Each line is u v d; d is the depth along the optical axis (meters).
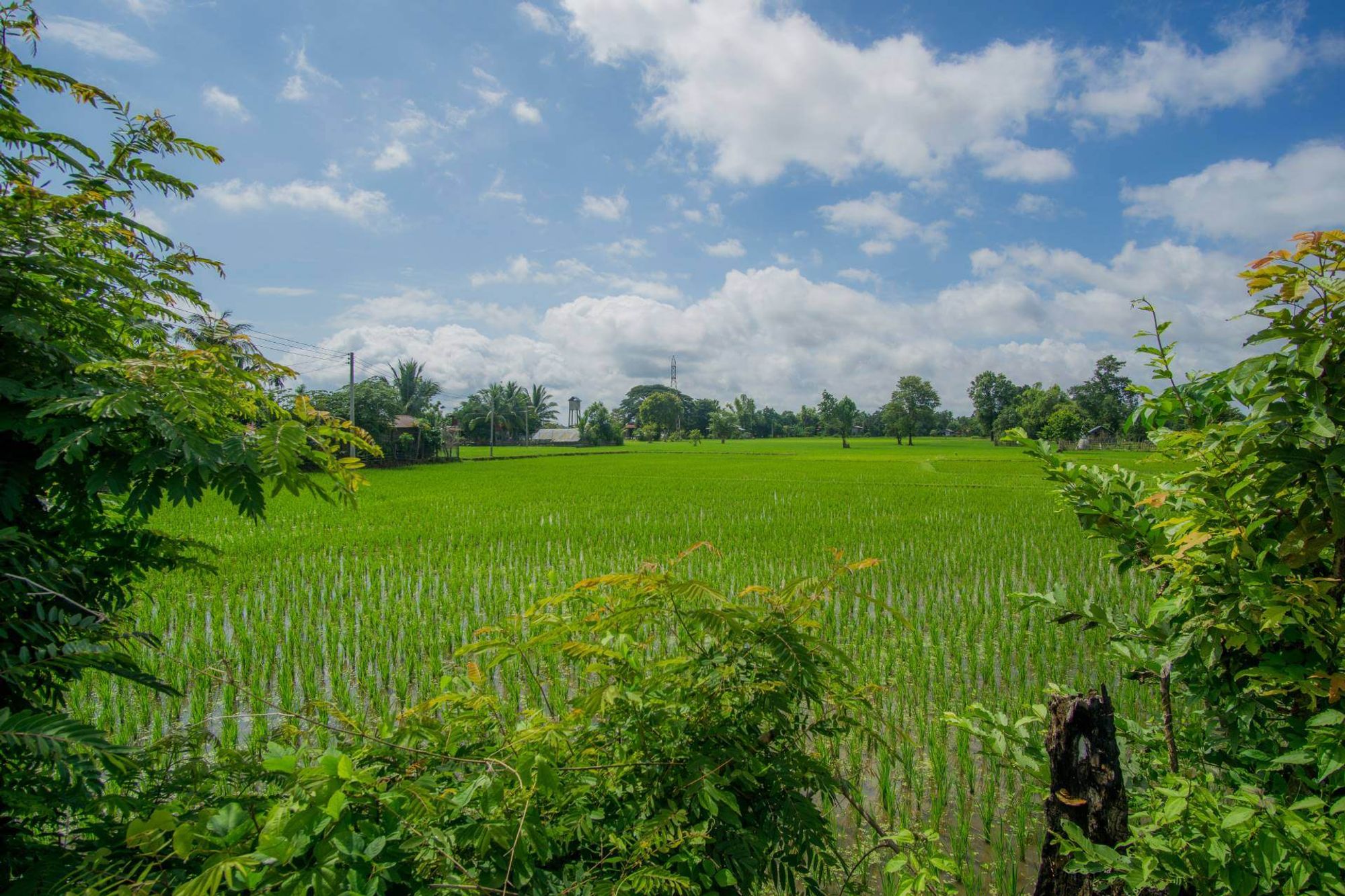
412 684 8.14
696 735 2.40
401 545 16.55
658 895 2.01
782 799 2.45
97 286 2.67
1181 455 2.84
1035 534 18.91
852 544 17.30
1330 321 2.19
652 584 2.46
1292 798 2.46
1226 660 2.70
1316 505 2.36
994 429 113.69
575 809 2.19
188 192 3.06
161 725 6.63
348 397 51.47
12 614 2.22
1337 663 2.31
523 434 122.25
